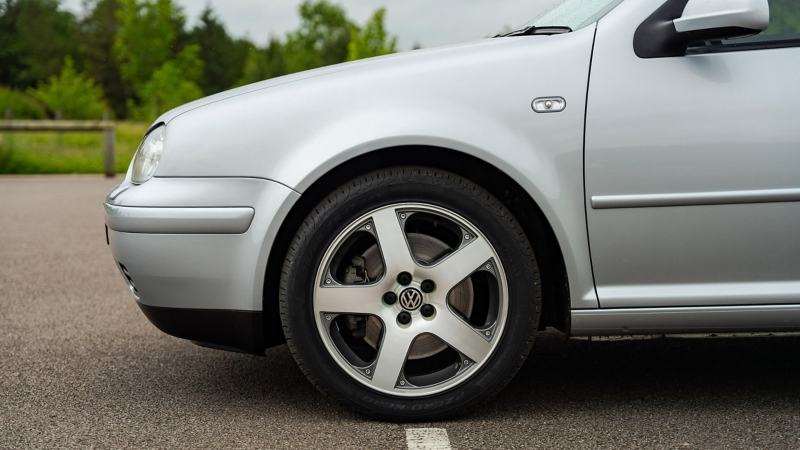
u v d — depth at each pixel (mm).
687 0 1903
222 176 1912
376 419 1997
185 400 2213
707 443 1820
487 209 1901
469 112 1874
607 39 1911
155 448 1827
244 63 66562
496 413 2064
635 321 1928
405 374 2012
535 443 1835
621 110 1859
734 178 1844
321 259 1910
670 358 2598
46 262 4645
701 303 1911
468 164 1984
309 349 1930
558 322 2059
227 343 1991
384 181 1897
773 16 1934
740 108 1843
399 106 1887
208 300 1944
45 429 1969
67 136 15000
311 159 1879
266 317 1999
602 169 1862
